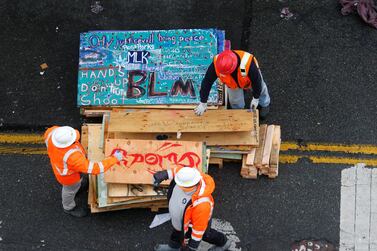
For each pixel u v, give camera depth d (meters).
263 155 7.73
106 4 9.08
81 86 8.16
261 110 8.17
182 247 6.68
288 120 8.25
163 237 7.61
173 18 8.95
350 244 7.49
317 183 7.83
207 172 7.67
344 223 7.59
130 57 8.30
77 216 7.75
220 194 7.82
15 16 9.05
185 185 6.00
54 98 8.52
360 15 8.74
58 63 8.74
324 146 8.06
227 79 7.07
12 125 8.38
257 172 7.82
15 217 7.80
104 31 8.48
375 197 7.71
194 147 7.45
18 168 8.10
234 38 8.80
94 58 8.31
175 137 7.75
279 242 7.54
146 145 7.47
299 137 8.13
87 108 8.15
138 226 7.68
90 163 6.64
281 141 8.12
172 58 8.27
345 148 8.03
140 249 7.57
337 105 8.30
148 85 8.14
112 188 7.41
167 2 9.05
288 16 8.89
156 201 7.57
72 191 7.18
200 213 6.05
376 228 7.55
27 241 7.65
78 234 7.68
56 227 7.73
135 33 8.43
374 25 8.73
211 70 6.96
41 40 8.90
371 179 7.82
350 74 8.48
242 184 7.87
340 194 7.75
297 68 8.55
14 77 8.66
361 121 8.19
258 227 7.63
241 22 8.88
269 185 7.84
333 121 8.20
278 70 8.56
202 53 8.29
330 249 7.48
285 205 7.73
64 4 9.10
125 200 7.41
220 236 7.14
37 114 8.43
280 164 7.96
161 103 8.04
